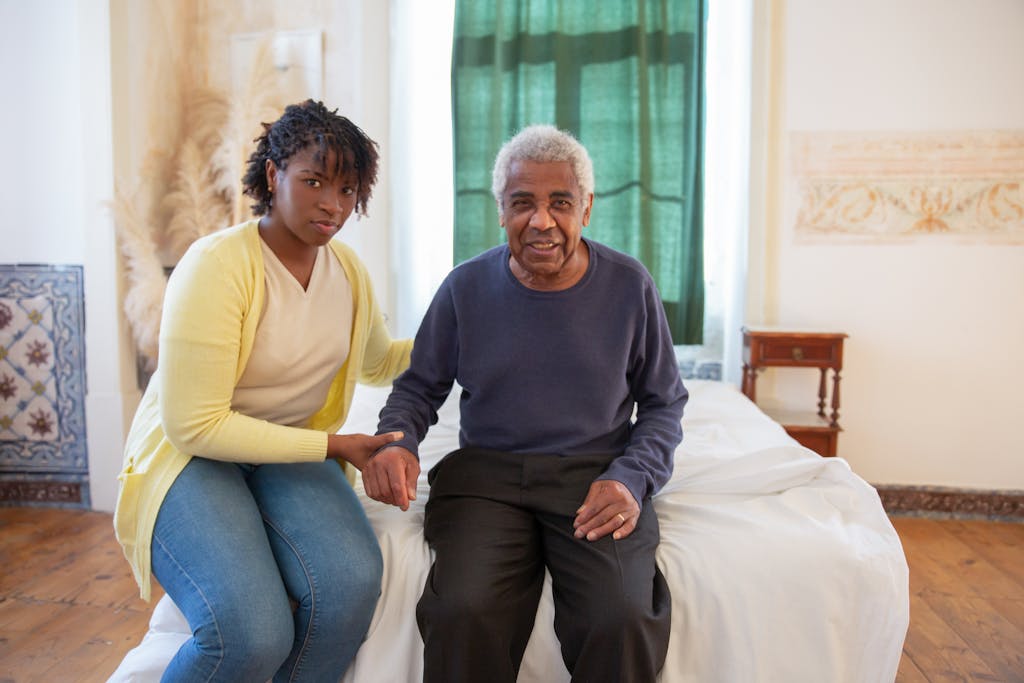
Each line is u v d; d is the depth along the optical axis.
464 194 3.33
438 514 1.59
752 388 3.14
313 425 1.72
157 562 1.42
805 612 1.46
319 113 1.47
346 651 1.43
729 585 1.47
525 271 1.65
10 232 3.20
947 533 3.06
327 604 1.39
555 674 1.47
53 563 2.70
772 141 3.17
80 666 2.02
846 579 1.47
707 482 1.80
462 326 1.69
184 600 1.35
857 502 1.67
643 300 1.67
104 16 3.01
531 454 1.65
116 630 2.22
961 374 3.20
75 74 3.12
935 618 2.29
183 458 1.49
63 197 3.16
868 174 3.15
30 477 3.30
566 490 1.58
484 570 1.40
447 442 2.32
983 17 3.04
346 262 1.68
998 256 3.13
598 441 1.68
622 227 3.31
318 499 1.53
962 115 3.09
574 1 3.23
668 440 1.67
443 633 1.34
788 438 2.22
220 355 1.41
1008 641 2.15
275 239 1.54
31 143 3.16
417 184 3.40
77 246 3.17
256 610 1.31
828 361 3.01
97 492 3.25
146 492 1.47
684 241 3.29
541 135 1.55
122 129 3.10
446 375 1.78
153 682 1.50
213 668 1.29
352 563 1.42
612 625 1.33
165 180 3.26
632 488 1.52
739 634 1.45
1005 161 3.08
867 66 3.11
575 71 3.26
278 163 1.46
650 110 3.24
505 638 1.38
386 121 3.35
